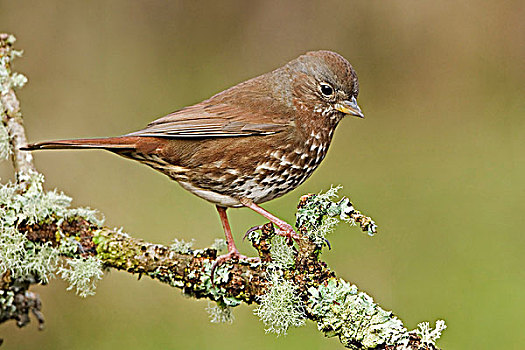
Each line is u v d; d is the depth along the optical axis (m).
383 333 6.62
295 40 15.61
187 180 8.41
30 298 7.55
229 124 8.27
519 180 13.99
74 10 14.86
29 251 7.30
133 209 12.87
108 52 14.90
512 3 15.63
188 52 15.38
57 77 14.49
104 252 7.31
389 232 12.83
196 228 12.61
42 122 14.15
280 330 7.04
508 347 11.16
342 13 15.72
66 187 12.89
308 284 6.98
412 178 14.14
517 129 15.01
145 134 8.04
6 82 8.48
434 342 6.53
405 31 15.64
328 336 6.87
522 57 15.47
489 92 15.42
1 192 7.36
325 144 8.84
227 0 15.68
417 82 15.58
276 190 8.63
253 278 7.15
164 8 15.44
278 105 8.55
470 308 11.59
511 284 11.77
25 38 14.47
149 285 11.31
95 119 14.43
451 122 15.21
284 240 7.19
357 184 14.14
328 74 8.67
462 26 15.66
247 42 15.58
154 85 14.99
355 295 6.86
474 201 13.54
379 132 15.10
